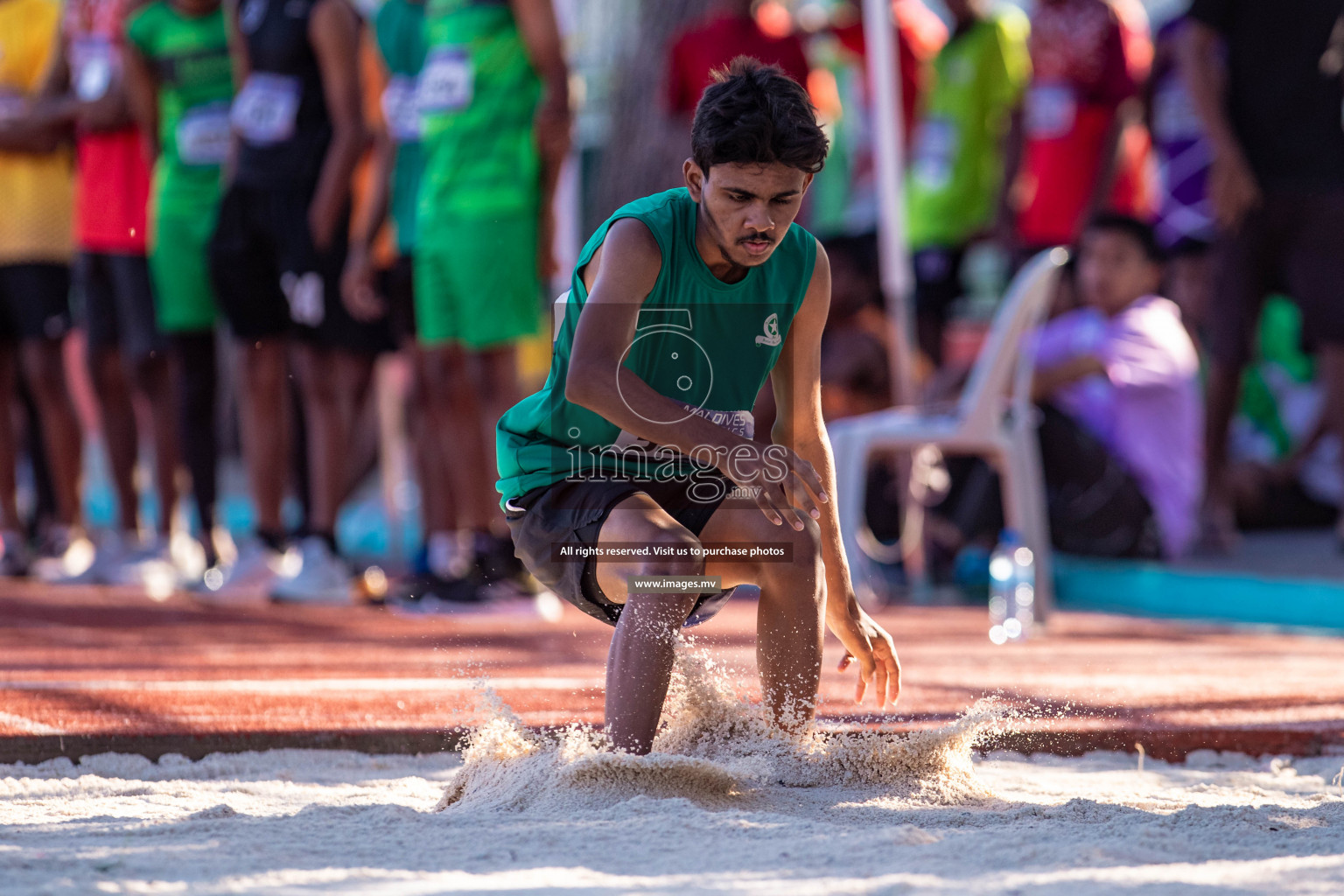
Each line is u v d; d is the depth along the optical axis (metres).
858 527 18.81
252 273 18.94
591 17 43.41
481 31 17.33
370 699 10.48
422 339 18.00
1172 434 21.53
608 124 38.88
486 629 16.06
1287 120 21.23
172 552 22.00
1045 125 25.53
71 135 21.33
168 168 19.78
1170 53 25.86
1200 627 17.69
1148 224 21.58
